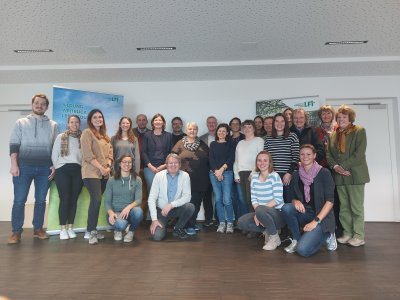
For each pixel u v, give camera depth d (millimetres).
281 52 3932
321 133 3428
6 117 4934
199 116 4738
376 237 3312
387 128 4664
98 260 2482
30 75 4449
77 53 3875
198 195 3738
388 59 4059
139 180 3336
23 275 2139
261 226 2971
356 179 2867
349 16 3027
